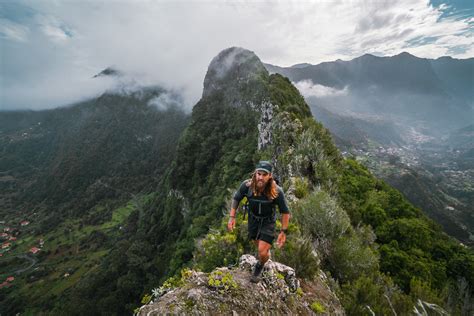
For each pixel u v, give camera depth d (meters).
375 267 8.47
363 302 6.21
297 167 15.81
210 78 99.62
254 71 75.50
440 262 16.05
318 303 4.47
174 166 80.81
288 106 40.25
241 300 3.23
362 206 19.27
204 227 44.34
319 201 8.92
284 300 3.88
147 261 60.28
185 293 3.02
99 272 65.38
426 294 7.78
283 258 5.34
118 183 172.12
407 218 19.58
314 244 8.11
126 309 48.66
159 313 2.70
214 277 3.41
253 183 3.40
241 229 7.23
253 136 57.88
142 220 89.56
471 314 9.12
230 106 79.81
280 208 3.49
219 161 67.12
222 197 46.75
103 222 127.31
